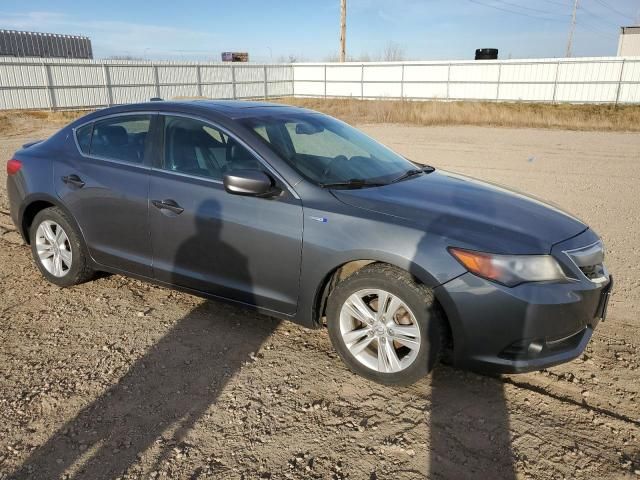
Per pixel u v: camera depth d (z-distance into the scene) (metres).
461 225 3.01
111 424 2.77
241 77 36.78
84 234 4.21
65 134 4.42
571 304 2.85
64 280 4.43
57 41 43.78
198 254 3.65
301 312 3.36
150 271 3.94
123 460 2.52
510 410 2.97
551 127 22.14
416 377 3.03
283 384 3.16
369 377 3.18
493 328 2.83
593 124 22.25
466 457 2.59
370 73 35.56
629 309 4.37
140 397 3.01
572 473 2.50
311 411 2.91
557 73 29.95
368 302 3.24
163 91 32.88
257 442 2.66
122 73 30.66
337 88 37.38
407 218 3.05
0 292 4.41
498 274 2.80
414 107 27.41
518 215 3.26
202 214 3.55
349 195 3.27
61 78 27.95
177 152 3.76
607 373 3.38
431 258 2.88
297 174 3.35
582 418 2.91
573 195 8.94
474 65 32.00
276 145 3.52
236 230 3.43
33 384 3.11
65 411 2.87
